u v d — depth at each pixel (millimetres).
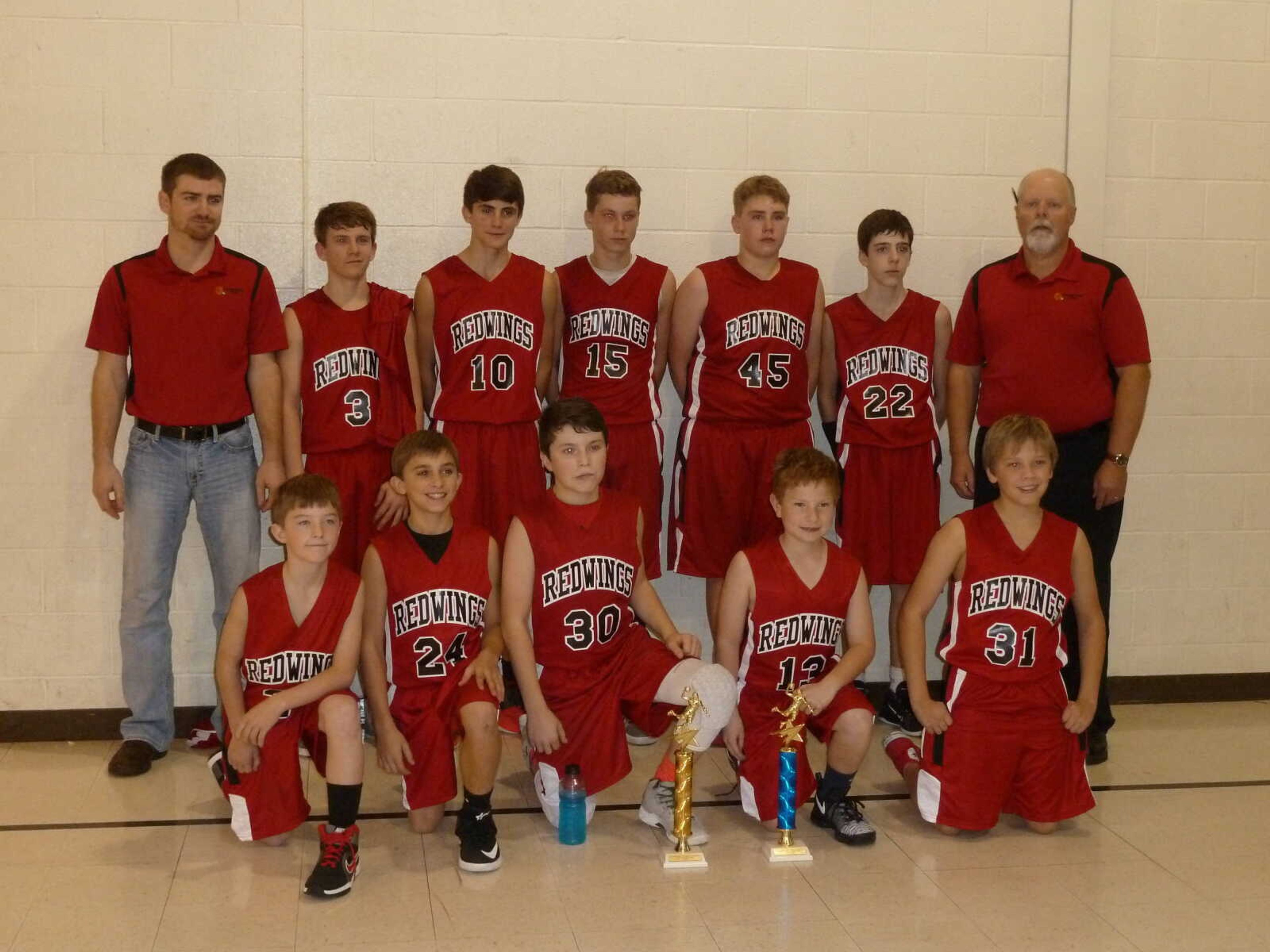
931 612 4582
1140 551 4703
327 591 3129
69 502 4145
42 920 2715
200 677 4258
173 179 3613
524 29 4238
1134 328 3791
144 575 3791
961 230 4527
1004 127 4512
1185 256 4645
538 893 2873
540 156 4293
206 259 3764
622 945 2609
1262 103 4633
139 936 2641
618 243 3910
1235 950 2627
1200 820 3404
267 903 2811
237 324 3768
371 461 3867
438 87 4219
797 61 4383
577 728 3246
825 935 2672
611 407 4016
